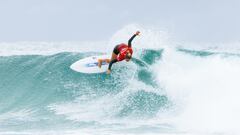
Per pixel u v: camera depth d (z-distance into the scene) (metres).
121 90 57.50
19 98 61.41
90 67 58.41
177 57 62.16
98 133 47.41
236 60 61.66
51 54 72.00
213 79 57.12
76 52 69.19
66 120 52.97
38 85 62.94
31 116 55.47
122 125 50.50
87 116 53.66
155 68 59.91
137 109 54.72
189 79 57.72
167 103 55.47
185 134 47.00
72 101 57.81
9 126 51.53
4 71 67.19
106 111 54.53
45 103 58.72
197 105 53.84
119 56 49.25
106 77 59.12
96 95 57.69
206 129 48.75
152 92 56.88
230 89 55.25
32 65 67.38
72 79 61.62
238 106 52.44
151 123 51.16
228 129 48.53
